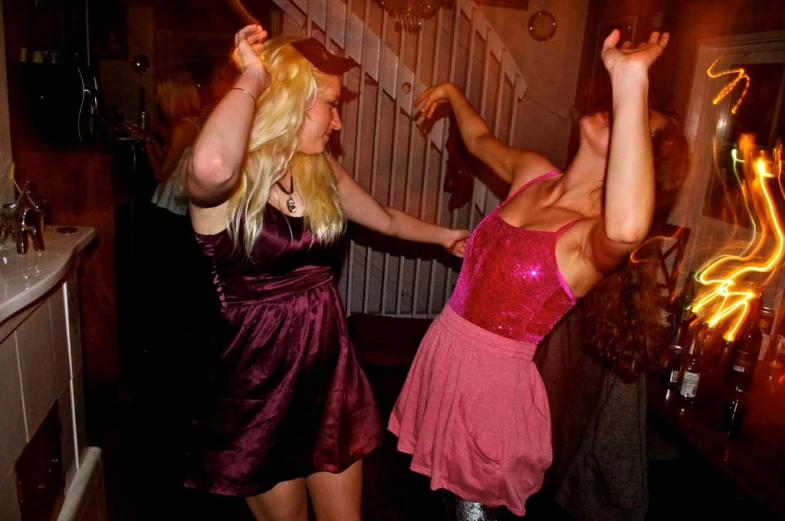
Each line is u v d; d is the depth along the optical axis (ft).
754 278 8.39
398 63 12.76
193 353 11.73
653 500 8.07
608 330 5.38
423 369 5.13
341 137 13.88
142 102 18.66
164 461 8.38
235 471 4.84
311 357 4.94
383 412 10.07
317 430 5.09
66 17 13.02
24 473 4.38
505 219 4.97
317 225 4.77
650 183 3.40
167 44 23.86
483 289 4.68
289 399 4.89
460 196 13.07
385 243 14.07
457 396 4.73
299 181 4.76
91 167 9.25
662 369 6.61
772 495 4.89
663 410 6.33
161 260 15.43
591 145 4.56
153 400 9.99
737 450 5.61
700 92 10.00
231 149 3.91
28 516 4.44
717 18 9.73
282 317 4.82
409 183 13.44
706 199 9.95
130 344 11.14
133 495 7.64
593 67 14.15
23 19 10.78
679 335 7.20
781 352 7.20
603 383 6.02
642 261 5.18
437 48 13.03
